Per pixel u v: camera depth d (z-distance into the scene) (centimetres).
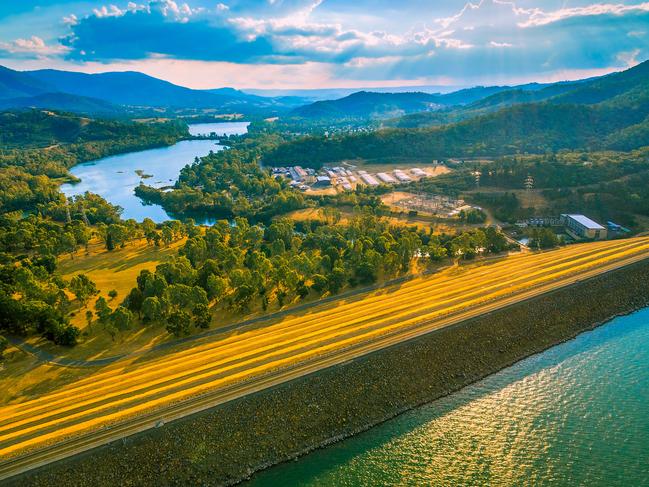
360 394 10950
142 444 9100
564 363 12500
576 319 14525
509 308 14325
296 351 12156
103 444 8912
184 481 8838
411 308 14725
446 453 9438
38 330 13825
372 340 12562
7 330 13838
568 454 9306
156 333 14125
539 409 10694
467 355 12556
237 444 9512
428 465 9144
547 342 13500
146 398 10338
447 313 14050
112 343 13500
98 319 14050
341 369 11325
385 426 10319
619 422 10150
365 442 9856
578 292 15525
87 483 8488
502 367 12425
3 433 9338
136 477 8738
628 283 16338
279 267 17238
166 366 11862
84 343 13488
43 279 17225
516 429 10062
